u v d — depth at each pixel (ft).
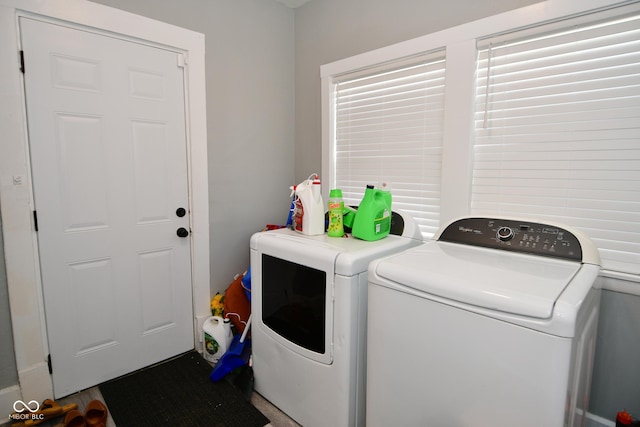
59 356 5.90
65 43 5.50
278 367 5.65
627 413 4.64
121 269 6.46
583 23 4.72
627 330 4.70
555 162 5.19
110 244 6.28
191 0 6.83
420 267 3.81
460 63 5.82
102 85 5.92
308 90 8.64
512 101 5.51
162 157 6.75
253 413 5.68
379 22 6.99
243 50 7.82
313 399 5.08
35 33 5.23
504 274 3.54
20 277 5.39
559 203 5.22
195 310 7.53
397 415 3.95
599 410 5.02
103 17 5.77
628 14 4.41
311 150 8.75
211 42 7.23
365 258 4.64
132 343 6.72
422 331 3.59
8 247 5.25
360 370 4.75
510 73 5.49
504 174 5.69
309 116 8.70
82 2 5.54
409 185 6.94
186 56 6.85
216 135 7.52
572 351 2.81
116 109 6.11
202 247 7.45
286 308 5.41
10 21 4.98
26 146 5.30
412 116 6.75
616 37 4.58
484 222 4.88
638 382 4.68
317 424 5.08
